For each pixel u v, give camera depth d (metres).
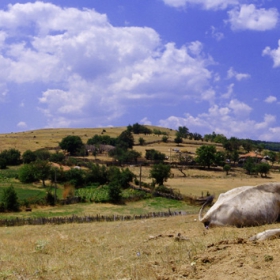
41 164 71.12
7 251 14.30
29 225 37.50
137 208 51.44
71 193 59.97
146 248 10.48
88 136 170.00
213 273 7.21
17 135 172.75
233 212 12.25
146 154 108.31
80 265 9.76
